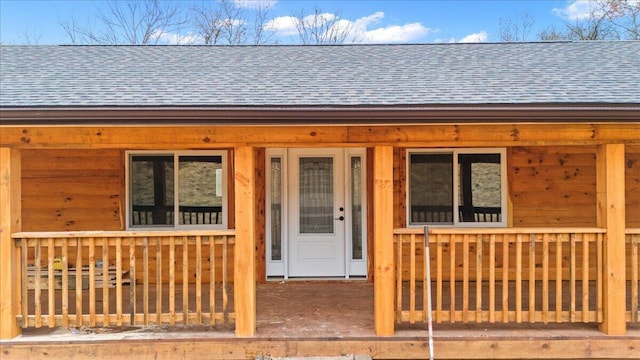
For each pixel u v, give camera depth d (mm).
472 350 4109
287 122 4090
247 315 4172
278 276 6609
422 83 4957
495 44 7379
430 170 6516
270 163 6656
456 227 6461
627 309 5043
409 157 6512
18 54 6660
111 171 6379
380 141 4219
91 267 4176
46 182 6340
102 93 4586
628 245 6254
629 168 6398
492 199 6488
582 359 4137
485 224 6477
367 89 4723
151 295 5824
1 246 4102
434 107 4020
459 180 6492
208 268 6484
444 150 6484
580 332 4211
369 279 6508
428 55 6633
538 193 6453
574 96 4266
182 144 4223
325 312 4941
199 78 5332
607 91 4449
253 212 4254
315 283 6391
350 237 6641
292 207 6648
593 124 4164
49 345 4074
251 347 4121
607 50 6605
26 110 3898
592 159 6453
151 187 6477
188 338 4129
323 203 6668
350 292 5855
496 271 6438
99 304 5398
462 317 4184
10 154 4145
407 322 4445
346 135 4234
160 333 4254
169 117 4043
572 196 6445
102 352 4094
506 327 4359
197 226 6488
